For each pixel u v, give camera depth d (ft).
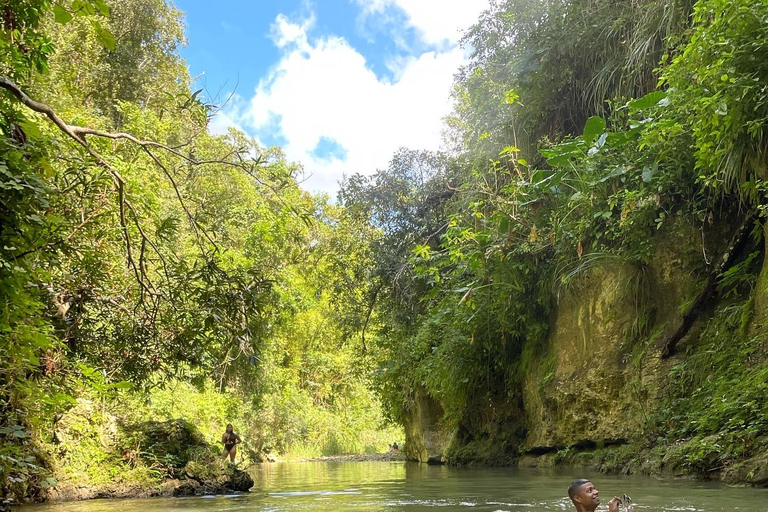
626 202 33.04
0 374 18.34
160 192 51.24
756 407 25.13
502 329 45.65
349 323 67.87
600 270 39.45
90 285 25.00
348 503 22.38
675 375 32.89
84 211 23.95
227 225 75.20
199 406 76.23
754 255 31.09
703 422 27.71
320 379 134.82
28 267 16.12
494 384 51.88
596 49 42.65
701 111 25.94
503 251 42.63
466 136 58.39
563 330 42.34
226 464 32.68
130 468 30.68
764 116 25.30
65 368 24.07
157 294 22.79
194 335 23.94
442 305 50.83
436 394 57.06
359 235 66.74
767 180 26.35
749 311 29.86
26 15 17.93
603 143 33.91
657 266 36.09
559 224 38.24
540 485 27.63
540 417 43.42
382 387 75.41
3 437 19.65
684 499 18.92
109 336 26.63
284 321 86.12
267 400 108.68
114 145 30.71
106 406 40.60
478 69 51.34
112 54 74.74
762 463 22.58
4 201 15.40
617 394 36.27
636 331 36.50
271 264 76.07
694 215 34.42
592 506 14.12
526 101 46.06
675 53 35.37
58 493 26.84
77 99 67.51
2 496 23.43
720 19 24.98
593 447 38.06
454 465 52.26
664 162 33.50
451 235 45.19
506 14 48.93
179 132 62.75
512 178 42.86
